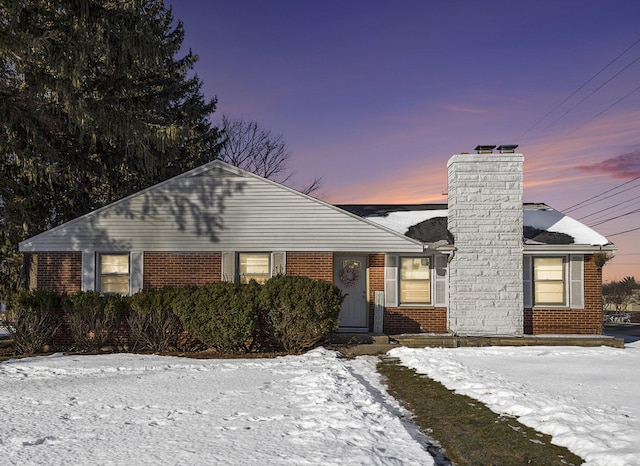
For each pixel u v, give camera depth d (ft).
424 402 30.81
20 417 26.35
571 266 60.13
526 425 25.68
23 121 63.00
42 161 70.90
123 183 92.73
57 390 33.27
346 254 61.05
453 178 60.44
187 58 106.32
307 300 49.60
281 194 57.52
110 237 57.31
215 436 22.63
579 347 53.47
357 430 23.45
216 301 50.16
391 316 60.23
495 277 58.70
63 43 59.00
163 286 56.90
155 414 26.71
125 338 53.72
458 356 47.11
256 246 57.16
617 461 19.42
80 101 60.03
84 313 52.31
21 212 72.95
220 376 38.04
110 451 20.74
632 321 181.37
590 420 24.85
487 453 21.88
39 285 57.31
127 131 64.54
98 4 63.21
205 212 57.62
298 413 26.58
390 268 60.39
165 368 41.93
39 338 52.37
